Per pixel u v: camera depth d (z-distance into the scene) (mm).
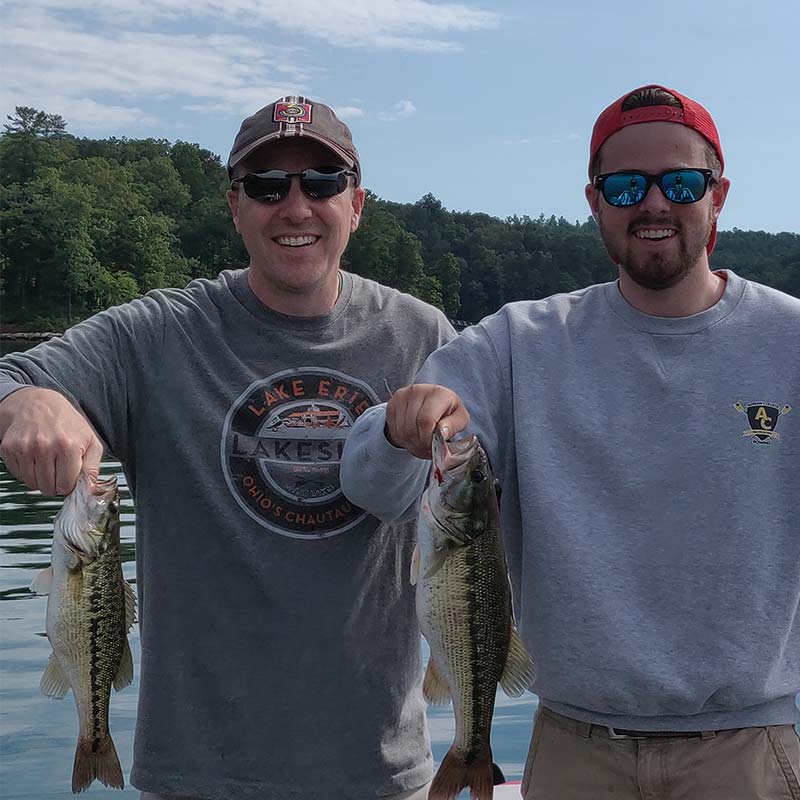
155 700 1443
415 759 1483
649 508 1264
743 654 1233
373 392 1517
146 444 1485
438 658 1204
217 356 1500
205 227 38688
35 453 1209
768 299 1334
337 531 1455
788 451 1272
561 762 1304
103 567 1280
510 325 1391
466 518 1193
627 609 1248
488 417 1347
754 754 1252
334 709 1426
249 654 1422
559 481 1291
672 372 1296
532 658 1298
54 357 1425
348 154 1524
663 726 1254
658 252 1283
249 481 1455
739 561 1239
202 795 1413
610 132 1319
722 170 1348
